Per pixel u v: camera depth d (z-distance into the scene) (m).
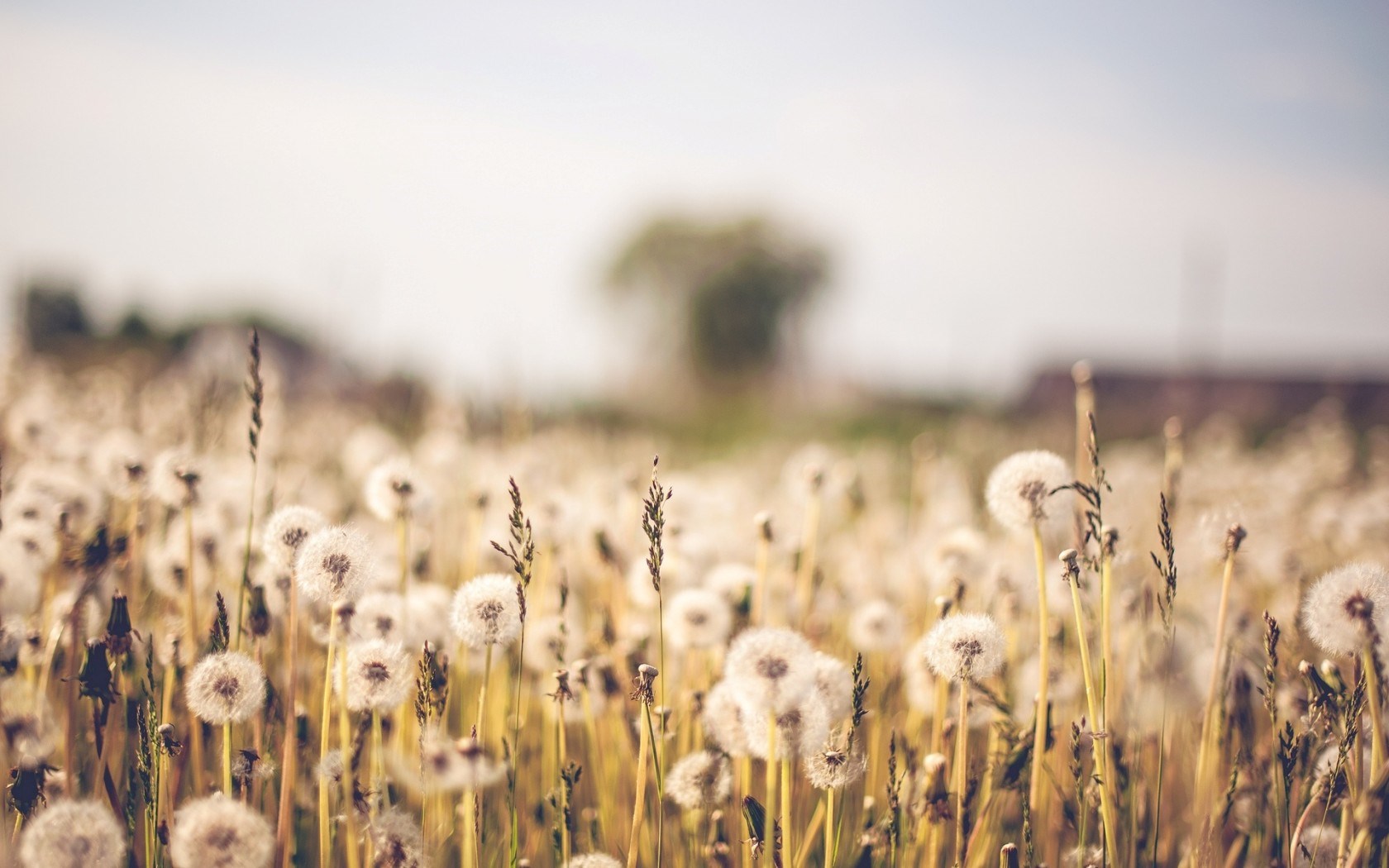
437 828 2.14
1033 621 3.30
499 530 3.63
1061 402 27.31
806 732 1.88
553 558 3.32
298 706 2.29
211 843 1.62
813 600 3.46
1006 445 10.17
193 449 3.78
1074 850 2.23
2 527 2.49
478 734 2.00
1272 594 4.15
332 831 2.16
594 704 2.55
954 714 2.43
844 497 4.37
